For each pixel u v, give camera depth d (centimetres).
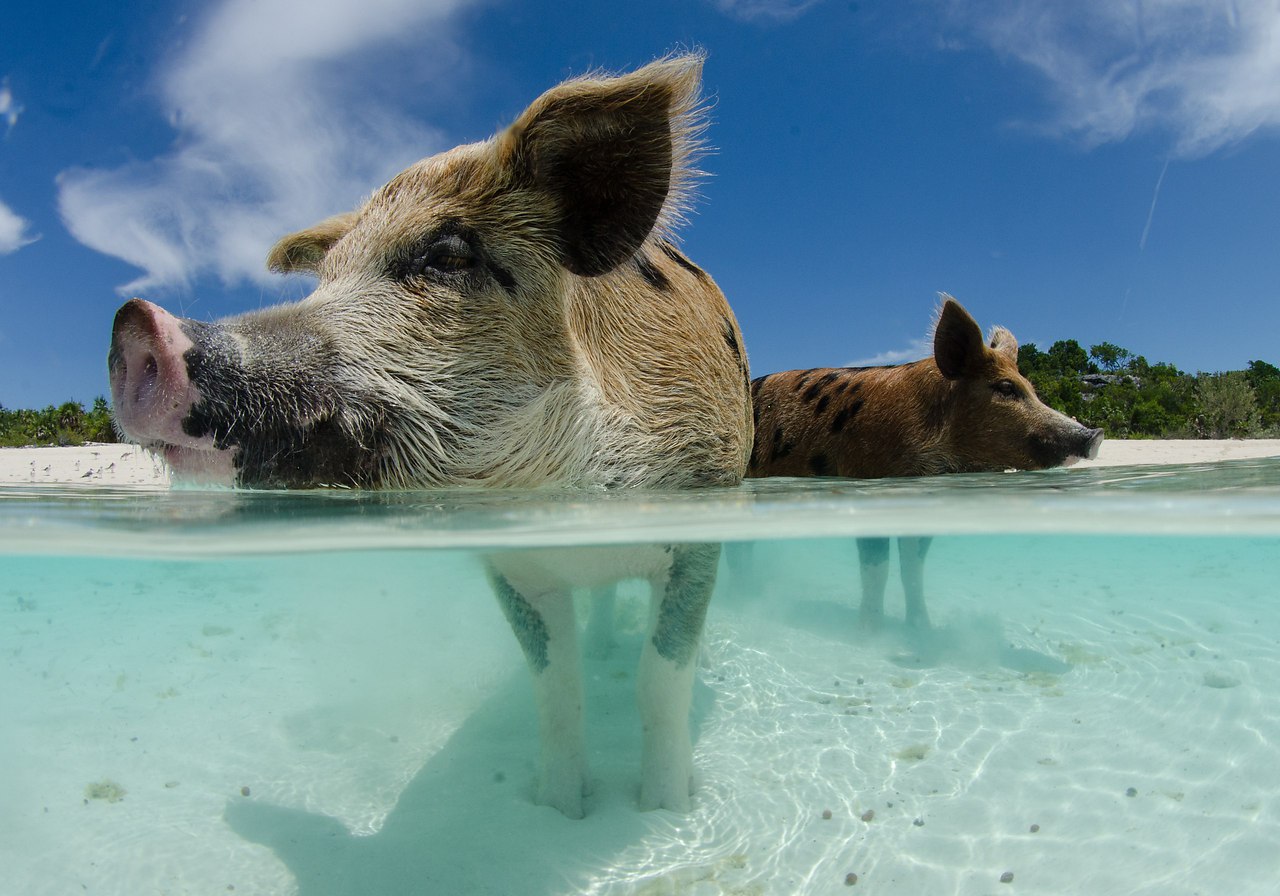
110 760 93
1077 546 135
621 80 74
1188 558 157
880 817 80
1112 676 116
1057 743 95
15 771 90
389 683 120
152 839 77
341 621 147
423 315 72
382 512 70
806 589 159
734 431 108
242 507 74
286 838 77
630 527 73
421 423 70
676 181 80
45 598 146
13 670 122
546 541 77
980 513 92
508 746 98
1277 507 90
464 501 72
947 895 68
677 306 100
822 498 93
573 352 81
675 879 71
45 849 74
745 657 125
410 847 75
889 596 148
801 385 188
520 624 85
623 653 130
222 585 134
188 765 93
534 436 76
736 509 78
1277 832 76
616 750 95
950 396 164
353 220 86
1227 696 108
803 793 84
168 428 61
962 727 100
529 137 75
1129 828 77
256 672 124
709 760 92
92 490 125
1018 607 152
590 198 80
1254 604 155
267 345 66
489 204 76
